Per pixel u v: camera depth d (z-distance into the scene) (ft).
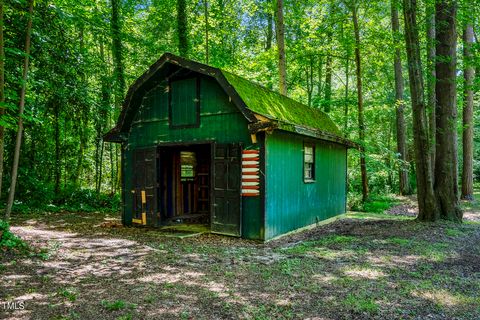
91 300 13.56
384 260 19.35
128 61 58.65
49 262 18.97
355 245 23.21
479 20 40.50
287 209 28.30
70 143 52.31
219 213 27.25
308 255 20.80
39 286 15.08
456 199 32.35
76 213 41.70
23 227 30.32
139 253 21.39
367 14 51.90
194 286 15.24
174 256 20.62
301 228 30.71
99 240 25.31
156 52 56.80
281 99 32.76
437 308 12.71
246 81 28.76
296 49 53.98
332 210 38.32
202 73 26.25
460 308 12.72
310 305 13.05
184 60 26.99
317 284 15.44
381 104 59.00
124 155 33.40
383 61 52.75
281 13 41.78
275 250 22.30
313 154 34.09
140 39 52.47
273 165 26.30
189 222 34.19
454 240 24.26
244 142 25.94
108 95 49.96
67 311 12.44
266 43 74.38
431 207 31.55
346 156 43.73
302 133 27.89
